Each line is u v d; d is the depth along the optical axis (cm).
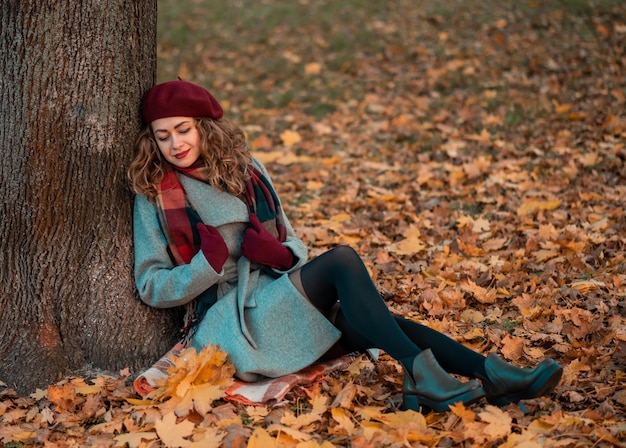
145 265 311
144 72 318
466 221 474
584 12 890
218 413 279
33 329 312
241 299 303
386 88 775
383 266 428
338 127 687
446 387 268
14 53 298
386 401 292
